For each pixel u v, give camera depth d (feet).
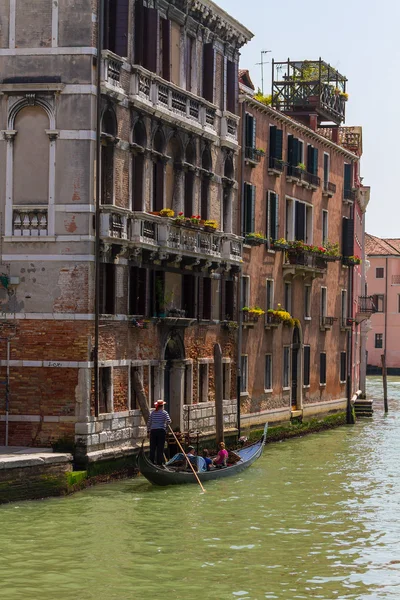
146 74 99.19
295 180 141.79
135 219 96.73
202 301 114.11
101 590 62.44
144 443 99.50
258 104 128.06
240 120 125.08
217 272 117.60
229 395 121.70
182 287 109.60
